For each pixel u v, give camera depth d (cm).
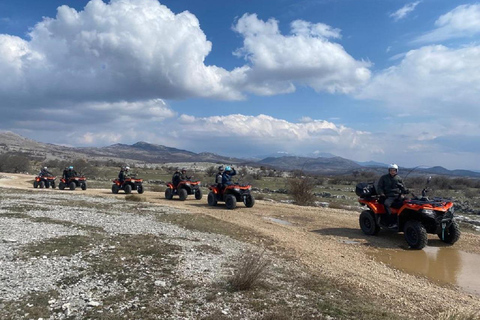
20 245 754
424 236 893
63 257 685
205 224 1130
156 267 647
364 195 1088
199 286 557
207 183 4219
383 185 1033
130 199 1833
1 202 1449
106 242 815
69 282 559
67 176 2756
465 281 681
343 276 648
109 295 513
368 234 1076
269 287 559
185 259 705
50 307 467
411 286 629
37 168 7288
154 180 4738
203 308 477
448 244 972
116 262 666
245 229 1073
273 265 690
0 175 4806
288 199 2586
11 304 470
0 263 634
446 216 922
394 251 898
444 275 714
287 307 482
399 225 977
